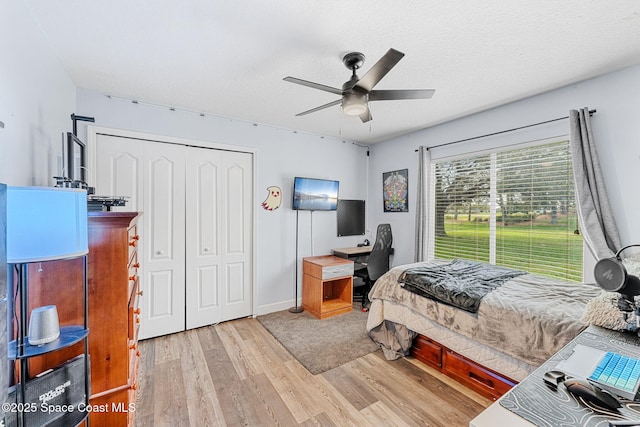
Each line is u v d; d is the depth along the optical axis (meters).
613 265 1.22
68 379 1.17
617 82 2.18
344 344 2.75
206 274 3.20
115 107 2.67
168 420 1.75
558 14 1.53
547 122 2.57
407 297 2.38
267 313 3.62
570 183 2.48
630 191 2.12
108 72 2.21
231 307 3.37
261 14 1.54
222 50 1.91
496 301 1.85
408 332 2.44
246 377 2.20
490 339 1.80
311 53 1.94
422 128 3.75
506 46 1.85
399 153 4.17
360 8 1.49
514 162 2.89
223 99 2.76
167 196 2.96
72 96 2.35
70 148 1.55
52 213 0.99
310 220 4.02
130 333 1.50
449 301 2.06
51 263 1.30
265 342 2.80
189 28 1.67
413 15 1.55
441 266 2.74
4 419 0.87
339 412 1.82
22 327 1.05
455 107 2.95
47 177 1.74
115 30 1.68
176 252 3.01
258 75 2.26
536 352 1.58
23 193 0.93
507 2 1.45
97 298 1.37
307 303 3.73
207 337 2.91
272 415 1.80
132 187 2.77
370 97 1.95
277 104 2.88
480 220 3.20
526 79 2.32
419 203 3.69
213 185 3.24
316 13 1.54
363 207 4.59
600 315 1.28
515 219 2.88
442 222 3.65
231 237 3.37
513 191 2.89
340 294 3.89
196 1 1.44
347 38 1.77
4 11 1.23
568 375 0.86
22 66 1.41
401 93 1.89
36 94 1.58
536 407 0.72
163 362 2.42
